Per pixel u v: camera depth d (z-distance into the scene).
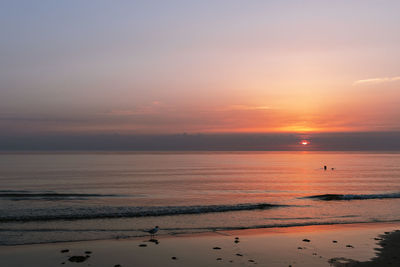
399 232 24.31
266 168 134.12
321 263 17.25
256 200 45.28
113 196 49.97
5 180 76.38
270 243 21.16
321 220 29.30
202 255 18.69
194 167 138.50
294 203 40.34
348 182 74.06
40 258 18.06
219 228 25.97
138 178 83.06
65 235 23.61
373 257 18.20
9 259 17.84
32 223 27.84
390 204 39.34
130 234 23.94
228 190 58.66
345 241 21.56
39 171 106.38
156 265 17.06
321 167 143.00
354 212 33.53
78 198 47.28
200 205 39.66
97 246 20.48
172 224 27.58
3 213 33.19
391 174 98.75
